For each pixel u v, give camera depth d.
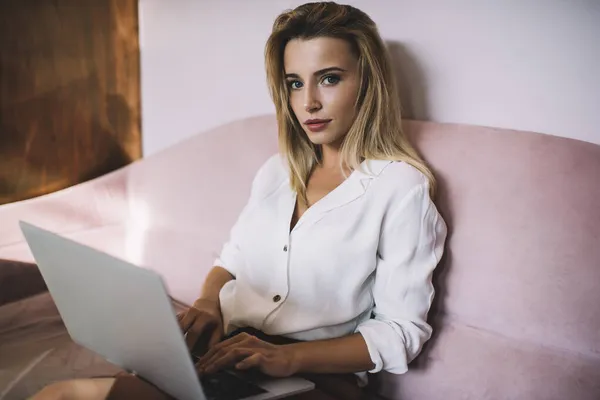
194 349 1.19
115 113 2.06
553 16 1.17
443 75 1.34
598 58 1.13
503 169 1.15
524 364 1.07
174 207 1.81
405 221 1.14
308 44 1.20
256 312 1.23
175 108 2.01
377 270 1.17
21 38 1.83
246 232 1.32
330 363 1.08
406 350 1.11
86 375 1.18
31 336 1.36
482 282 1.15
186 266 1.71
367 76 1.22
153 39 2.04
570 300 1.05
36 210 1.76
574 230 1.06
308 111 1.23
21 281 1.67
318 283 1.19
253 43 1.73
